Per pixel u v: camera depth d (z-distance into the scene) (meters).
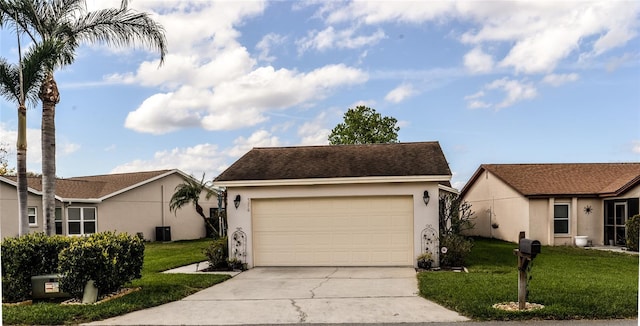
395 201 13.05
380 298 8.63
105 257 8.48
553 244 19.66
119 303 8.17
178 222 27.70
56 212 22.41
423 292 8.84
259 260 13.38
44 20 12.09
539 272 11.41
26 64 11.50
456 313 7.39
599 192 19.53
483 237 24.59
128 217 25.06
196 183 24.20
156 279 10.92
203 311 7.82
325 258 13.22
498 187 22.88
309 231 13.30
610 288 8.82
